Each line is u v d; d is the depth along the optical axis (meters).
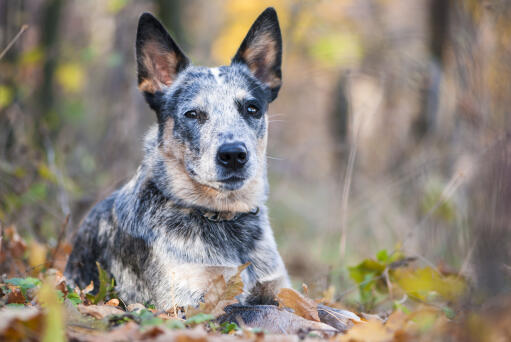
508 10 7.39
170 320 4.34
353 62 12.77
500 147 4.59
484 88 7.72
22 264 6.69
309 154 15.71
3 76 10.21
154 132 6.36
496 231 4.40
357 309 6.59
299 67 16.12
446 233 8.38
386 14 17.05
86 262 6.51
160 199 5.86
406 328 4.62
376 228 10.16
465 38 8.31
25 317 3.69
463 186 8.36
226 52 17.70
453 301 6.01
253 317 4.89
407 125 13.12
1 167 8.03
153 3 13.02
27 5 12.79
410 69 11.47
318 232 12.19
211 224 5.79
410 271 6.63
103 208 6.64
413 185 9.80
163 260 5.56
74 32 15.36
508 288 4.34
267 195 6.34
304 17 16.44
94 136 13.41
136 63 6.41
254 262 5.88
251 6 17.62
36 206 8.27
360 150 13.34
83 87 14.99
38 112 11.11
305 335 4.57
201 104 5.93
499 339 3.95
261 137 6.25
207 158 5.64
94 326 4.16
